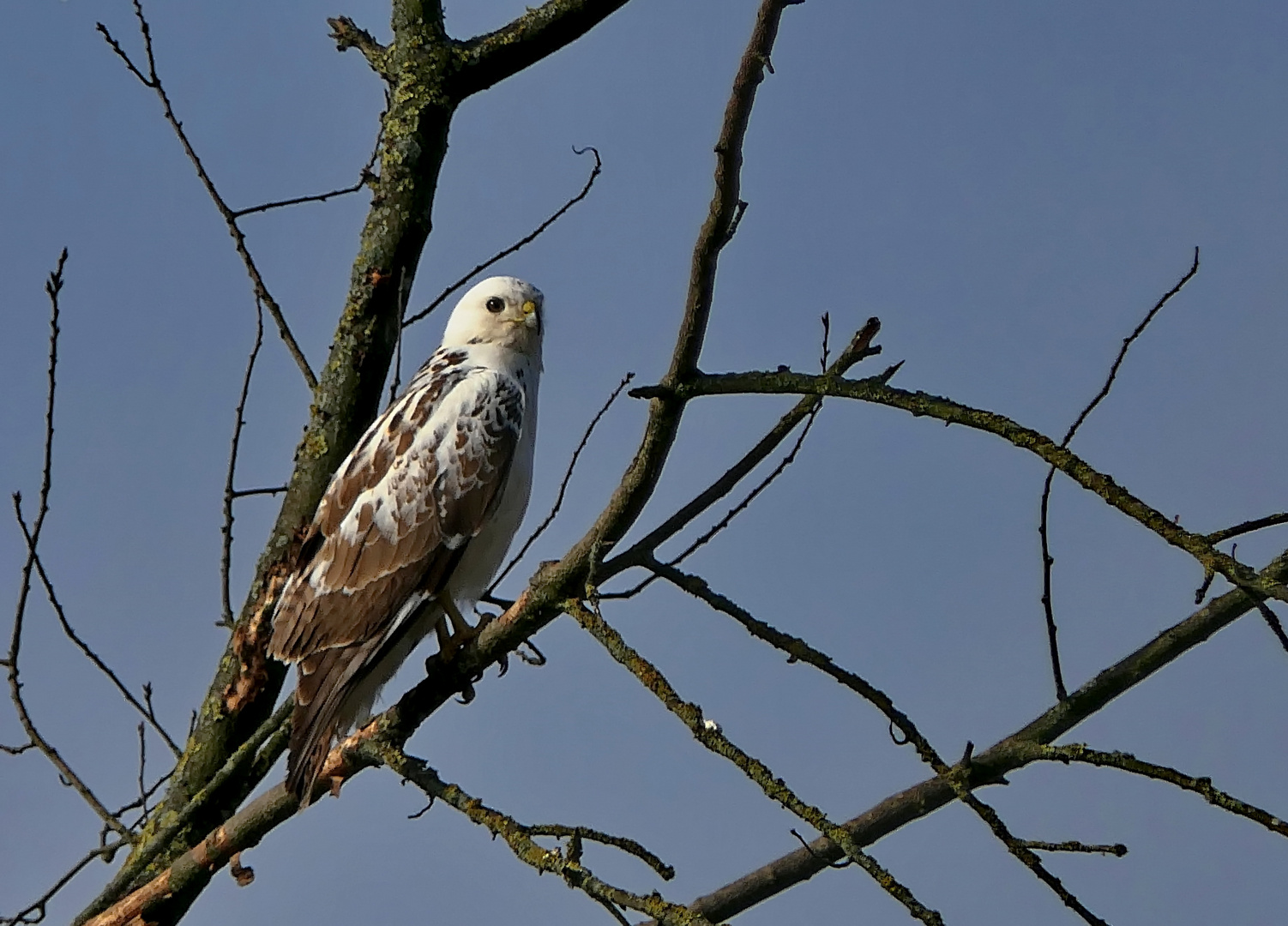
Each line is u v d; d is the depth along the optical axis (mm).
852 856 6930
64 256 10758
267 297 11703
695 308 7859
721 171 7598
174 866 10055
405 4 11906
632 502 8430
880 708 7930
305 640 11109
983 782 8961
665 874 7762
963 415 7512
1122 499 7195
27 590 11086
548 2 11805
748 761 7312
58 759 11125
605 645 7883
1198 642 9070
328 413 11695
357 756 9633
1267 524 7035
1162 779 7477
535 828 7938
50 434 10977
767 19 7410
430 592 11375
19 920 10625
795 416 8461
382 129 11867
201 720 11266
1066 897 7312
